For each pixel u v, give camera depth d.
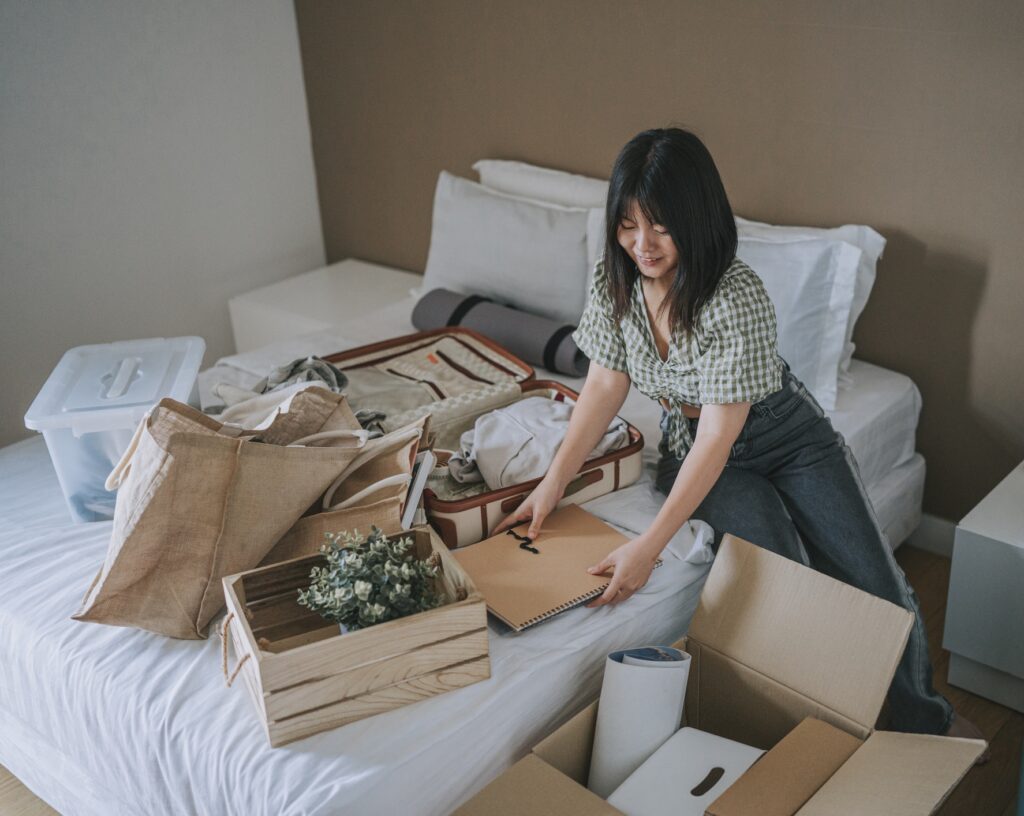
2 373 2.98
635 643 1.70
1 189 2.84
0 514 2.05
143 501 1.53
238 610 1.43
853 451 2.21
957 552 2.00
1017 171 2.16
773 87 2.45
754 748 1.51
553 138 2.95
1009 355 2.32
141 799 1.57
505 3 2.87
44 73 2.86
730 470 1.88
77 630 1.67
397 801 1.37
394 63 3.24
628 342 1.70
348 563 1.44
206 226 3.40
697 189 1.42
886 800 1.25
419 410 2.17
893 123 2.30
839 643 1.51
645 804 1.40
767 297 1.57
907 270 2.40
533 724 1.55
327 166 3.64
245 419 1.90
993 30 2.09
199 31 3.19
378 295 3.36
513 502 1.89
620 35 2.67
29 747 1.80
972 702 2.10
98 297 3.16
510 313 2.69
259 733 1.43
